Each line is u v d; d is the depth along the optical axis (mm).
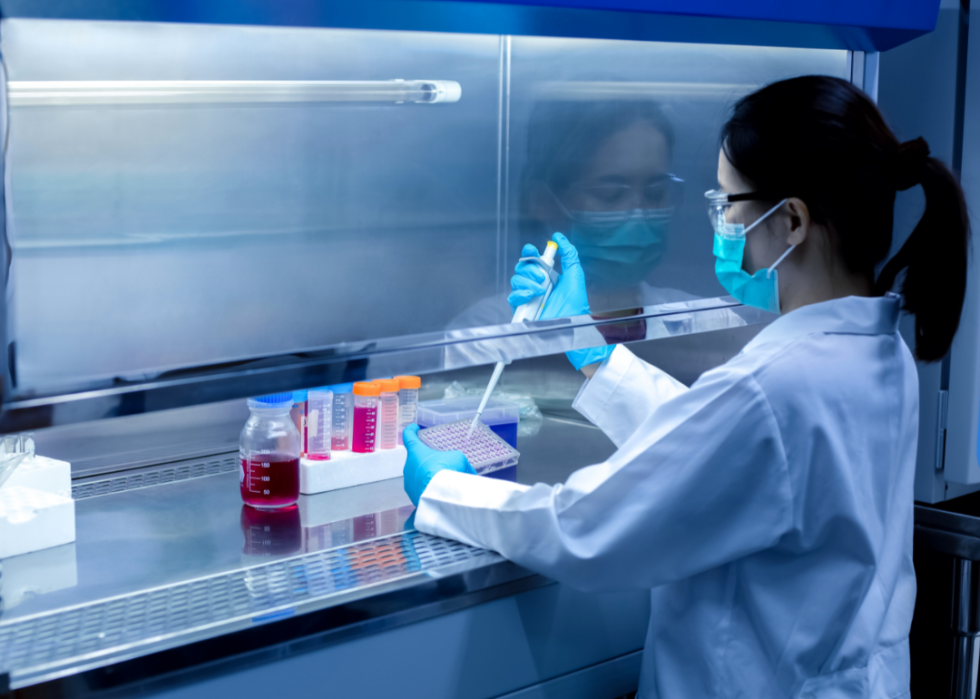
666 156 1953
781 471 1121
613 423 1796
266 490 1608
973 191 2197
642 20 1473
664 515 1138
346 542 1470
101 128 1333
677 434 1141
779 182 1195
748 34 1689
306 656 1216
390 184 1700
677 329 1966
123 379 1252
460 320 1852
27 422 1184
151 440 1894
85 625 1156
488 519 1344
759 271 1285
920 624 2385
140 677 1084
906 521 1332
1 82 1150
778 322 1256
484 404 1926
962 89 2207
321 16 1389
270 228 1563
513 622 1412
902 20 1732
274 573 1334
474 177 1796
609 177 1914
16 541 1404
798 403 1123
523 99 1804
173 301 1457
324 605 1220
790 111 1179
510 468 1956
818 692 1207
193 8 1257
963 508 2559
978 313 2221
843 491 1135
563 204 1897
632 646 1577
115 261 1372
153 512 1624
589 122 1869
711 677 1242
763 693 1218
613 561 1173
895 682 1316
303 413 1769
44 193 1276
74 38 1295
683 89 1937
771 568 1210
